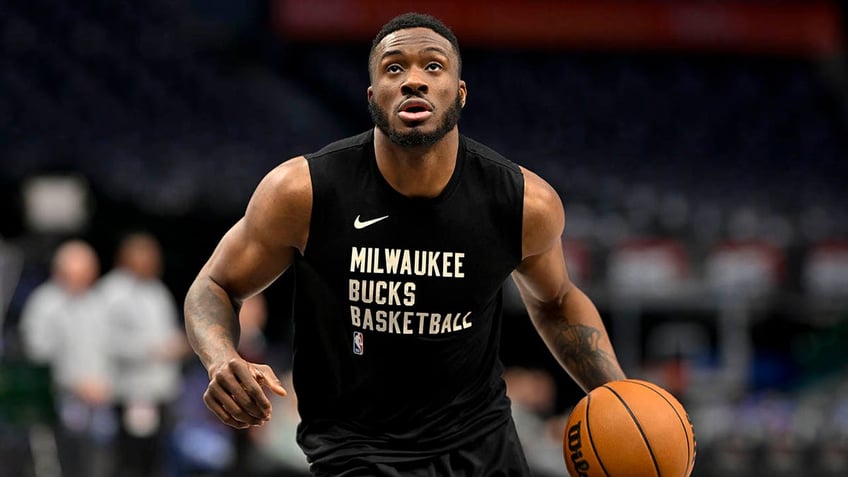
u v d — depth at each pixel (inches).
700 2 1355.8
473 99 1232.2
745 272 724.7
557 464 501.0
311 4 1202.6
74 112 844.6
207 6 1230.9
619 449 204.1
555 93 1279.5
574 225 839.7
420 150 197.0
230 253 210.4
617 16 1323.8
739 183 1134.4
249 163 824.9
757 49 1371.8
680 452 205.9
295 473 507.8
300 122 1035.3
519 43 1318.9
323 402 215.0
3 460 480.7
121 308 501.0
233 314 211.9
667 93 1323.8
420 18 199.6
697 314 815.7
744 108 1318.9
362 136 209.5
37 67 903.1
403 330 205.0
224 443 548.1
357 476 207.0
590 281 706.8
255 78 1075.9
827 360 811.4
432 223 203.2
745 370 762.8
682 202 1023.6
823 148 1267.2
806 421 653.9
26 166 685.3
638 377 731.4
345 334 207.8
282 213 203.5
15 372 475.8
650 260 708.7
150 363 508.4
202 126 915.4
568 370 233.3
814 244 760.3
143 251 511.8
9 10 973.8
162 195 685.3
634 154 1179.3
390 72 196.5
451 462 212.4
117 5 1053.2
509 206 205.8
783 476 578.9
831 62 1401.3
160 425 513.3
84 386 496.1
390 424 210.1
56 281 513.7
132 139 820.6
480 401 216.2
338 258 204.1
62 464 493.0
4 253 612.4
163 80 978.1
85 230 669.3
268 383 184.1
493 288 209.5
